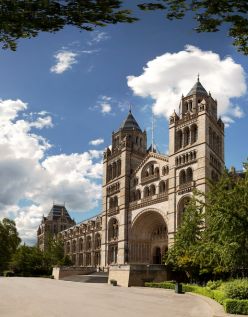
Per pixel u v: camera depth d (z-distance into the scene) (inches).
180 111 3784.5
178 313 1268.5
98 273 4065.0
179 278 3041.3
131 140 4532.5
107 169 4694.9
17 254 5007.4
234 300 1248.2
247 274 2062.0
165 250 3971.5
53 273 4163.4
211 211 1749.5
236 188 1696.6
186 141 3617.1
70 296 1829.5
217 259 1865.2
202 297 1807.3
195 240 2588.6
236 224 1589.6
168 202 3612.2
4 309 1285.7
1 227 5482.3
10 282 2979.8
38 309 1294.3
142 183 4116.6
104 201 4589.1
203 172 3326.8
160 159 3944.4
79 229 6417.3
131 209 4143.7
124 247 4060.0
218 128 3722.9
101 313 1227.9
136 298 1782.7
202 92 3735.2
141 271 2883.9
